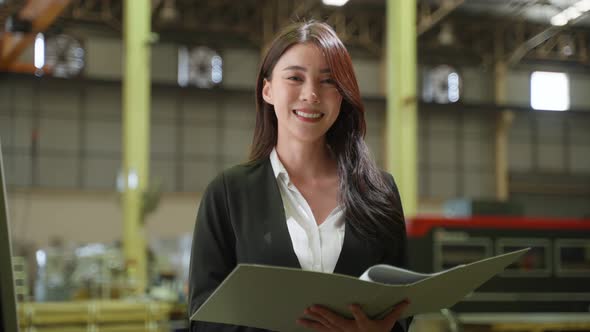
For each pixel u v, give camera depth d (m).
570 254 11.91
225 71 29.94
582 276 11.88
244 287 1.50
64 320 9.03
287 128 1.94
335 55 1.87
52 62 27.58
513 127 32.41
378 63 31.31
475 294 11.39
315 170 1.99
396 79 18.48
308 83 1.86
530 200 32.25
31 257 25.22
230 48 30.11
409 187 18.27
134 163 18.53
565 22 30.58
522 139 32.50
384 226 1.91
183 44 29.53
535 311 11.57
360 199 1.91
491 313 11.41
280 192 1.91
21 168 26.97
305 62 1.87
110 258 13.45
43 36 27.52
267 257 1.83
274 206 1.88
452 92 32.06
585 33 32.72
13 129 27.03
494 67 32.28
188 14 29.56
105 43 28.28
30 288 13.07
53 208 26.58
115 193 27.19
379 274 1.72
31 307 8.95
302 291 1.54
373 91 31.17
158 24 29.06
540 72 32.78
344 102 2.03
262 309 1.62
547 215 32.38
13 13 18.55
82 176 27.62
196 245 1.90
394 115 18.45
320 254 1.86
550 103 32.69
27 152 27.09
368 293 1.57
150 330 9.47
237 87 29.81
